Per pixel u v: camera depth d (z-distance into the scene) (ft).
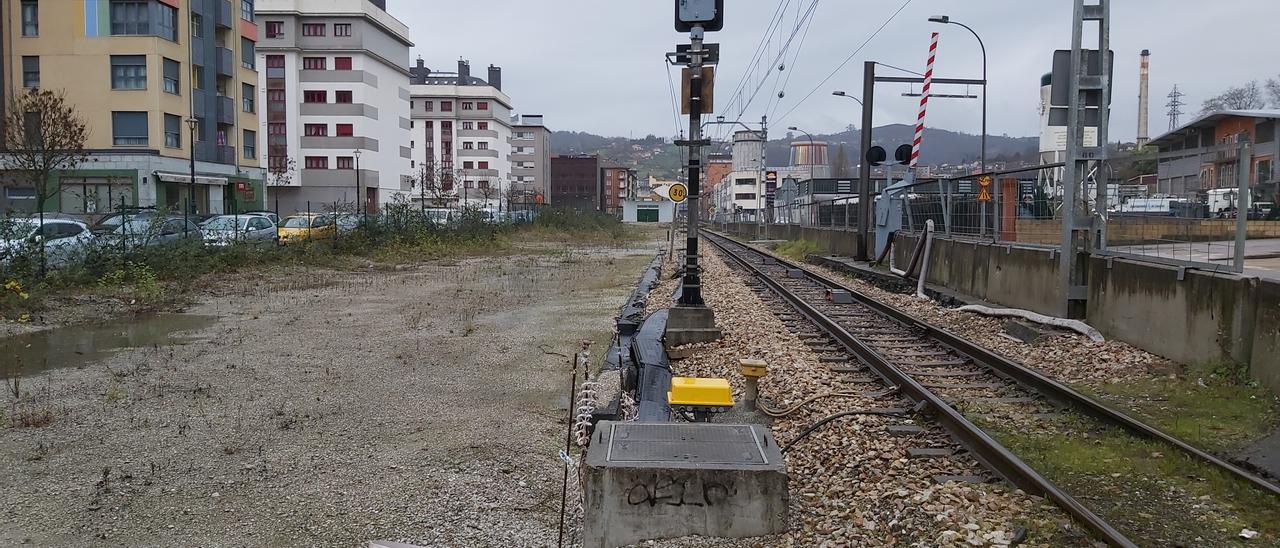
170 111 148.25
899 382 29.07
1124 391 29.50
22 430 25.41
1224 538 16.52
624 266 99.96
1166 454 21.44
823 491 19.93
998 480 19.72
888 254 82.74
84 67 141.59
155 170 143.23
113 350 39.37
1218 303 30.37
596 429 20.52
